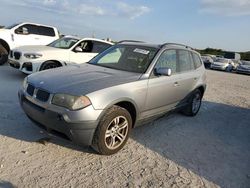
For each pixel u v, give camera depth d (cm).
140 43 548
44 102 367
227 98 999
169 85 503
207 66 3072
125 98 398
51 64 891
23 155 368
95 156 392
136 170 371
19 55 882
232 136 565
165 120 601
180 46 589
